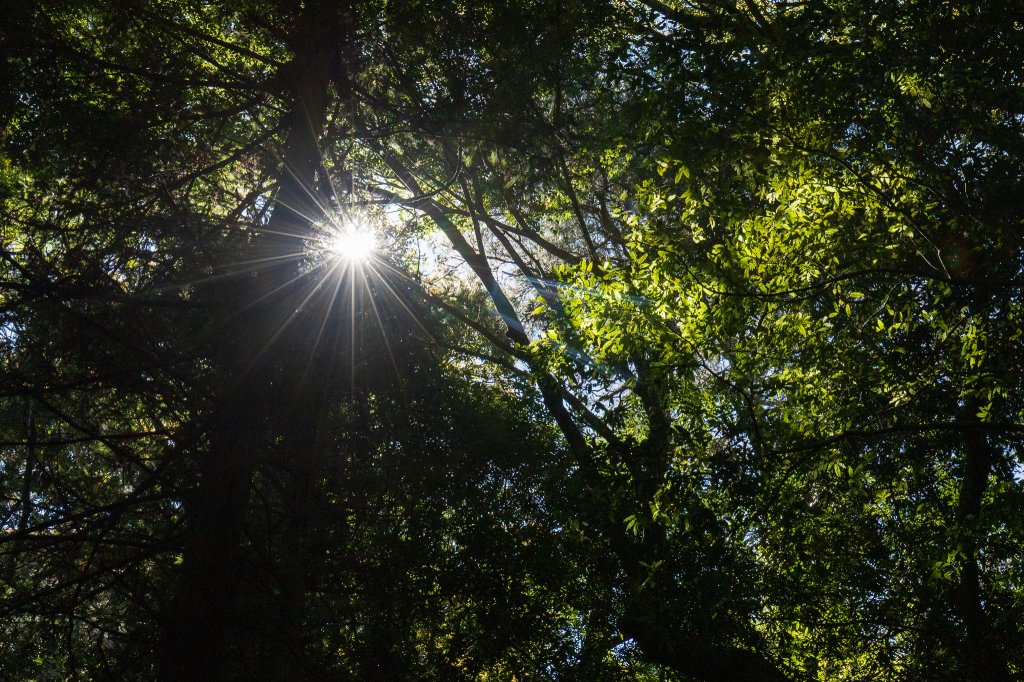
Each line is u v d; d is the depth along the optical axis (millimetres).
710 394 11719
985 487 12586
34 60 10570
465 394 12977
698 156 10453
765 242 10891
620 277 11188
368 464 11898
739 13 11430
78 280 9336
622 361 12281
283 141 11820
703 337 10906
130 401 10523
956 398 11227
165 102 11125
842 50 10102
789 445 11039
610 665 12289
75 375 9742
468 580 11359
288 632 10344
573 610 12562
